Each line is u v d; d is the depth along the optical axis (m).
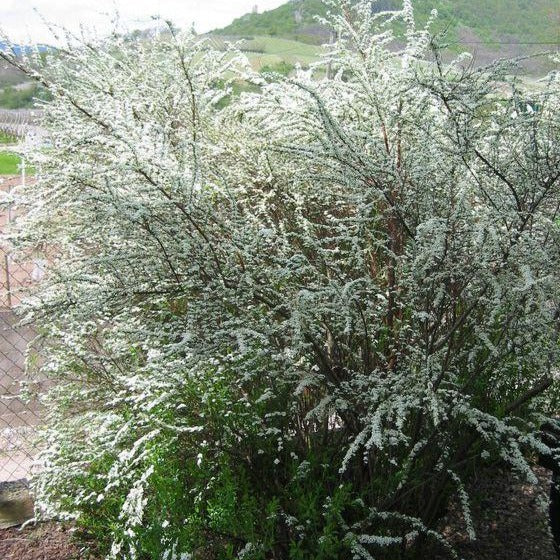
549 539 3.08
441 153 2.94
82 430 3.36
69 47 3.85
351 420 2.91
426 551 2.91
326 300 2.79
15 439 3.94
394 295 3.00
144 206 2.67
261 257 2.92
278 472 2.97
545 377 2.92
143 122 3.40
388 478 2.77
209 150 3.69
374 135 3.26
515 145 3.13
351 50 3.69
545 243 2.93
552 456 2.74
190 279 2.76
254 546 2.42
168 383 2.82
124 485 2.95
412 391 2.58
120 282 2.96
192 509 2.65
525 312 2.68
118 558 2.86
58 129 3.71
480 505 3.30
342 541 2.46
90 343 3.73
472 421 2.52
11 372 4.68
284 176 3.68
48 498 3.05
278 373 2.82
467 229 2.74
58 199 3.27
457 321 2.97
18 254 3.68
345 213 3.72
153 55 4.16
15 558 3.13
